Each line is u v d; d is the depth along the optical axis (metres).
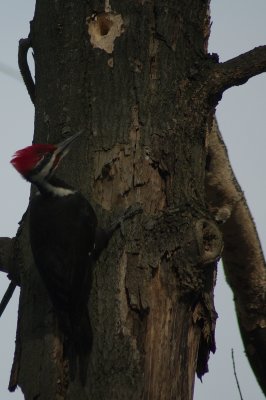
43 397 10.37
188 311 10.58
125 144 11.01
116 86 11.20
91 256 10.73
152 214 10.79
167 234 10.58
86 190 11.07
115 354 10.17
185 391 10.47
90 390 10.09
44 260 10.93
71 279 10.69
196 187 11.09
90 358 10.23
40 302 10.91
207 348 10.85
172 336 10.40
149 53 11.32
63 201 11.09
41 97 11.62
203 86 11.40
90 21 11.47
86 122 11.20
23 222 11.75
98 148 11.08
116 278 10.49
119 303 10.38
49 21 11.69
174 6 11.53
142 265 10.45
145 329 10.30
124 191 10.89
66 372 10.46
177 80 11.35
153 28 11.41
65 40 11.52
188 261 10.49
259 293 13.84
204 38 11.82
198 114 11.34
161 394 10.21
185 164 11.08
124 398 9.98
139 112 11.09
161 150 11.01
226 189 13.54
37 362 10.55
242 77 11.47
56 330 10.63
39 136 11.55
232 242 13.73
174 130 11.12
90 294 10.57
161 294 10.43
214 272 10.95
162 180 10.99
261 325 13.86
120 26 11.37
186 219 10.64
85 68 11.34
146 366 10.19
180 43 11.49
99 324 10.38
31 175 11.33
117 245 10.63
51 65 11.56
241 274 13.88
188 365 10.56
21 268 11.34
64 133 11.27
